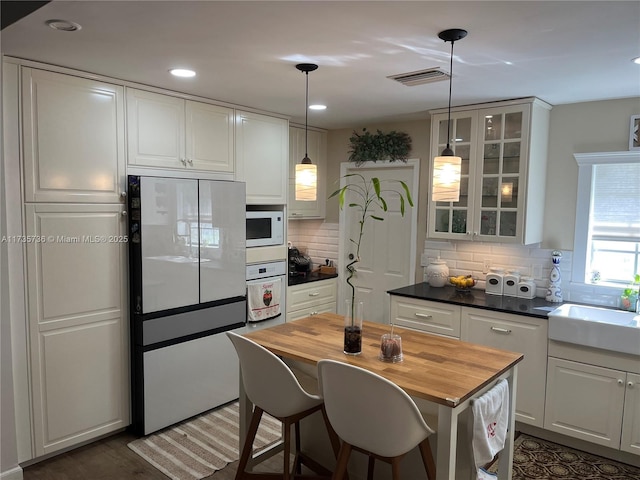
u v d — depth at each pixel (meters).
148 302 3.19
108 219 3.09
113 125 3.08
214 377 3.67
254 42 2.33
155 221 3.18
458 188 2.42
